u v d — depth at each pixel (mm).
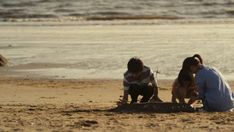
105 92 31375
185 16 127562
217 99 20391
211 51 52781
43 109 22078
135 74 21234
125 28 88812
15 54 53312
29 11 140875
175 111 20391
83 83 35812
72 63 46156
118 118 18719
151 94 21594
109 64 45094
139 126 17078
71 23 105188
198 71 20641
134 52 53031
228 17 124812
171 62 45469
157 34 75250
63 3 157000
